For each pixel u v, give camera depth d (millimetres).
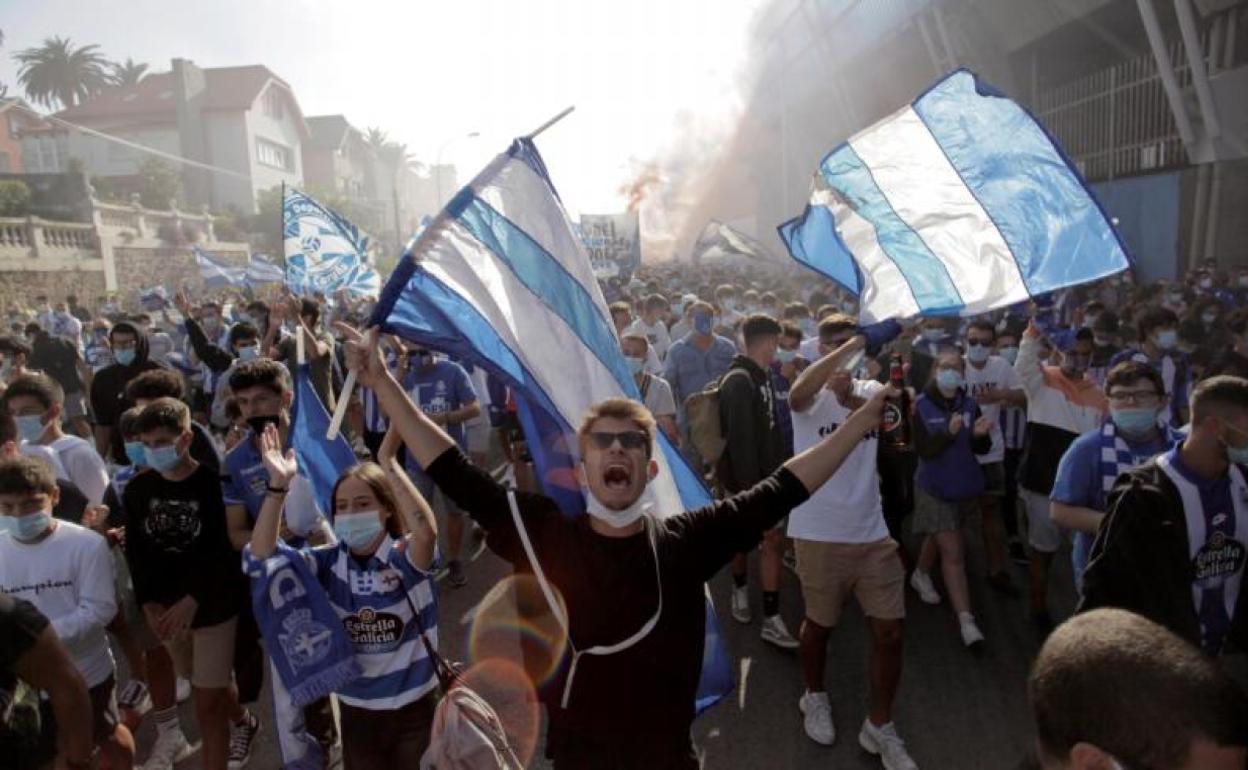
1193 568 2877
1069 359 6914
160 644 4168
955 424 5117
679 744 2309
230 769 4117
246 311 11992
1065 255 3018
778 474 2502
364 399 6555
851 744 4199
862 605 4062
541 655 2395
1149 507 2793
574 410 2883
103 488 4637
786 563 6656
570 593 2303
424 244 2766
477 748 2666
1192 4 15805
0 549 3352
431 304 2701
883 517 4277
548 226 3027
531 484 7586
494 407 7625
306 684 3090
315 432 3941
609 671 2275
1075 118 20219
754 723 4426
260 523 3174
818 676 4262
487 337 2758
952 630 5387
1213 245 15602
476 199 2908
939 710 4461
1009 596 5867
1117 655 1307
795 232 3539
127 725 4086
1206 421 2773
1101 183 19078
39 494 3314
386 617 3189
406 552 3223
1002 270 3123
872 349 3320
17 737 2170
